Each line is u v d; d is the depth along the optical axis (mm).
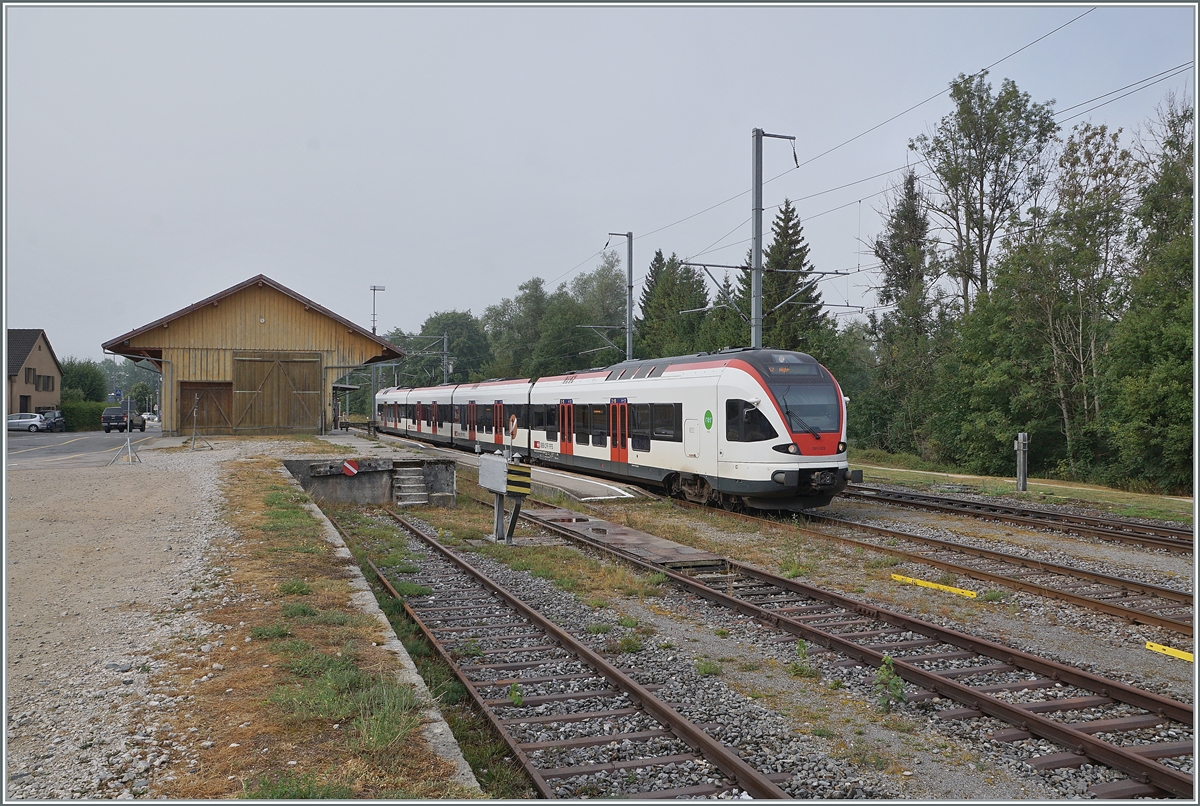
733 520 15172
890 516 16500
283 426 33688
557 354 71375
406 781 4340
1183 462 22141
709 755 5125
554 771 4957
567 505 17375
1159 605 9180
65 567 9477
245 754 4617
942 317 38531
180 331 32719
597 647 7531
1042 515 16109
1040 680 6559
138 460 22219
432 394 37969
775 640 7734
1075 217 28297
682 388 17344
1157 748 5254
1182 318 22094
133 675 5898
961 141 36250
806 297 48531
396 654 6504
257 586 8539
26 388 55469
